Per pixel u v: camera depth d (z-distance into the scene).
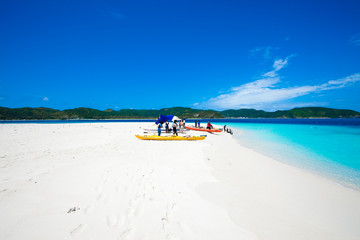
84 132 21.36
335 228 3.88
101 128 28.28
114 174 6.25
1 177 5.73
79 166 7.09
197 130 27.06
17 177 5.75
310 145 15.65
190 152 10.61
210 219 3.93
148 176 6.24
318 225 3.96
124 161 8.07
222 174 7.01
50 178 5.72
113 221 3.60
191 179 6.28
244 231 3.59
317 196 5.45
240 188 5.75
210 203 4.66
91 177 5.89
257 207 4.59
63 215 3.71
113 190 5.00
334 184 6.54
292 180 6.78
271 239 3.40
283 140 19.11
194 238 3.27
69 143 12.96
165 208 4.23
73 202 4.27
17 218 3.55
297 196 5.39
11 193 4.60
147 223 3.61
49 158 8.36
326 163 9.68
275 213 4.36
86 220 3.59
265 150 13.25
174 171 6.98
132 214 3.89
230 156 10.41
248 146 15.04
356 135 23.81
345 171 8.24
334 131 30.30
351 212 4.57
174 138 16.17
